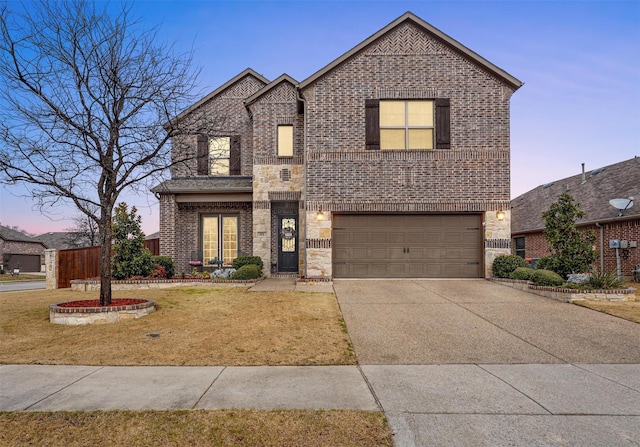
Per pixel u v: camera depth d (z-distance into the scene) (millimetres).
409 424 4051
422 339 7301
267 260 15195
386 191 13500
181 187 15648
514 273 12250
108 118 9242
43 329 8125
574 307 9648
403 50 13758
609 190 18594
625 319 8586
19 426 4016
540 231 20688
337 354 6504
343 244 13734
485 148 13516
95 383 5242
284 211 15703
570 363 6102
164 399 4680
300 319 8648
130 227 13570
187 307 9930
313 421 4086
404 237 13719
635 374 5609
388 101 13781
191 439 3768
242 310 9523
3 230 49688
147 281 12859
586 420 4164
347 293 11281
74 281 13641
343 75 13742
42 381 5324
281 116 15570
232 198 15898
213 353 6562
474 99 13633
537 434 3865
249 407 4434
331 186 13555
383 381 5309
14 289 17828
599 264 16953
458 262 13656
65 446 3674
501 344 7016
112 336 7570
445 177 13484
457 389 5020
